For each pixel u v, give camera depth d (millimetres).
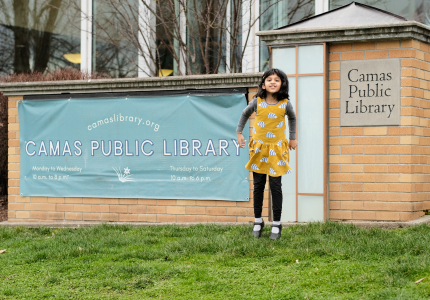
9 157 7641
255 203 5336
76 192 7328
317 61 6270
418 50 6117
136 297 3930
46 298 4035
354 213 6219
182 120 6926
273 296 3754
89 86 7246
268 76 5031
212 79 6750
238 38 10688
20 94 7547
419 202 6156
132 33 10742
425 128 6246
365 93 6176
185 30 10938
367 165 6172
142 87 7051
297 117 6355
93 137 7270
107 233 6246
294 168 6379
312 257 4590
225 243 5098
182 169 6926
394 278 3854
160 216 7004
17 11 13078
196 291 3979
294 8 10398
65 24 12656
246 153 6672
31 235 6539
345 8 6855
